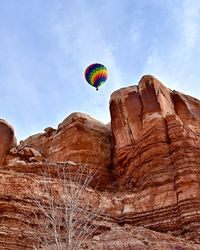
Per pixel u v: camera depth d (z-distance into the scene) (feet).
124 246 76.69
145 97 116.16
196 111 120.57
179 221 89.15
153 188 97.50
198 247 79.82
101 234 83.76
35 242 79.97
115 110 119.96
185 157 99.04
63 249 58.59
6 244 79.30
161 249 76.59
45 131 136.56
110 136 127.54
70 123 127.13
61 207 86.84
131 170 108.58
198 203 89.71
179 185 93.86
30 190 90.99
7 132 128.06
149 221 92.43
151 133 107.34
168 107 116.78
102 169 115.85
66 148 122.42
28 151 124.36
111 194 103.09
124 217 94.89
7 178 92.17
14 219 83.71
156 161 102.42
